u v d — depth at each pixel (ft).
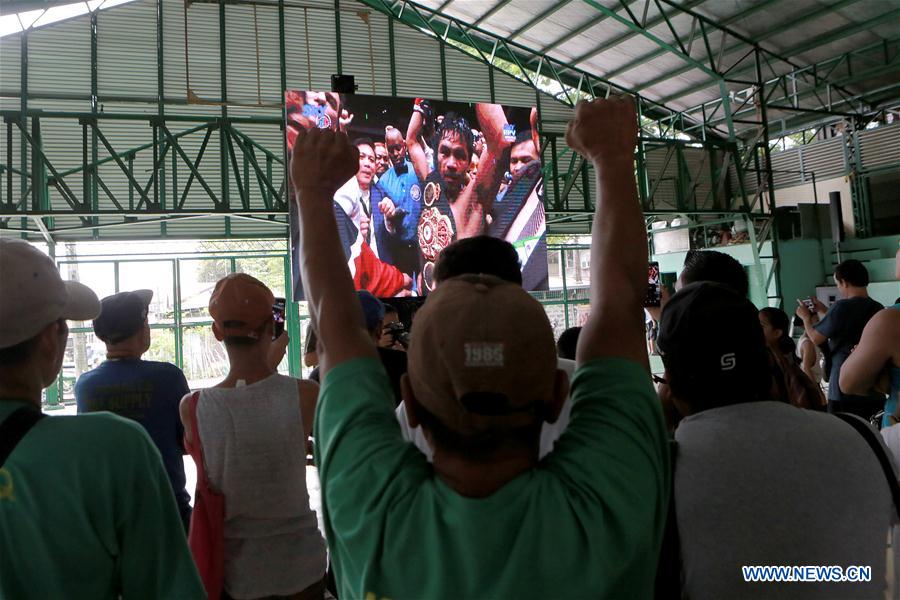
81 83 32.83
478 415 2.27
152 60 33.86
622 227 3.07
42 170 28.02
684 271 7.71
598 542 2.32
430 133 28.12
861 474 3.86
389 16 38.01
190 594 3.94
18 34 32.07
